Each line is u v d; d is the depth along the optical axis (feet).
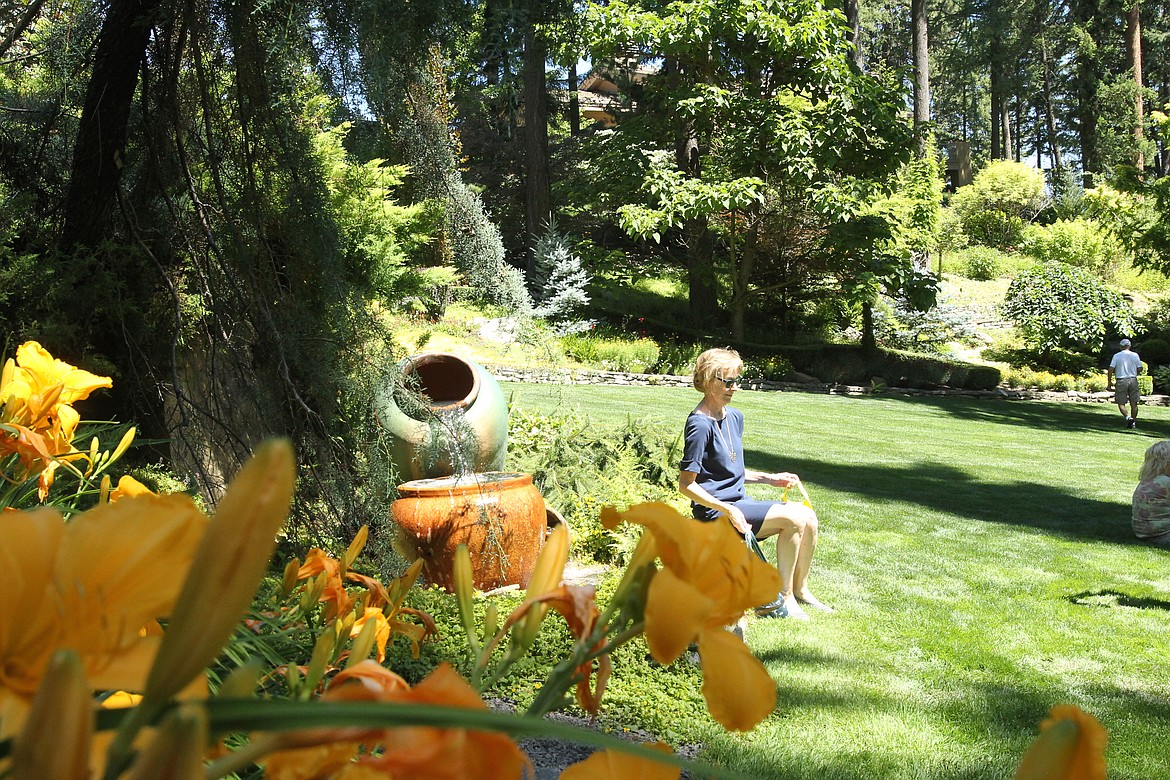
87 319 15.25
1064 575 20.45
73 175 15.97
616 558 19.21
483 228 19.42
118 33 15.47
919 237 76.07
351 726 0.69
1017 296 83.15
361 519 15.03
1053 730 0.75
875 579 19.74
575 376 63.36
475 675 1.66
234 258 15.47
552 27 16.84
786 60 73.10
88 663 0.79
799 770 10.75
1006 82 143.95
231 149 15.61
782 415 52.95
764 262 79.20
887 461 38.52
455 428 16.89
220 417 15.20
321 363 15.02
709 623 1.34
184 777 0.60
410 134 15.76
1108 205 67.15
